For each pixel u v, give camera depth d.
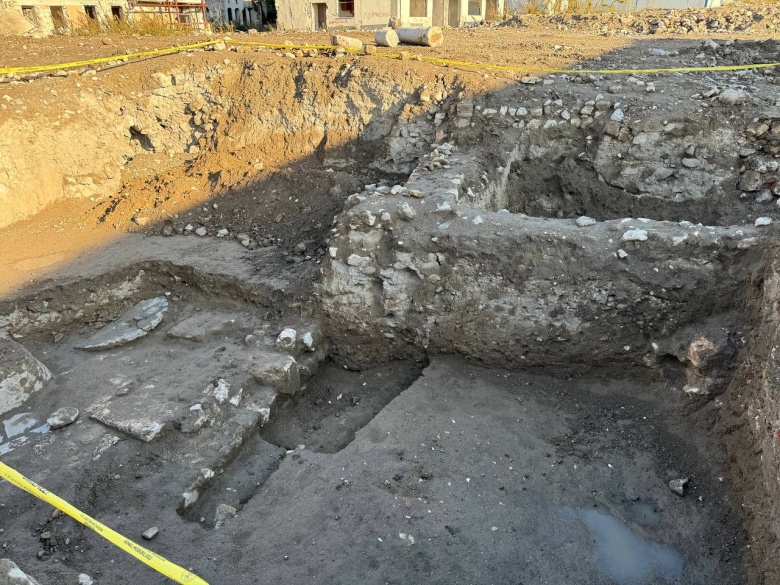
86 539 3.13
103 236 5.95
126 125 6.89
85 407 3.99
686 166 5.16
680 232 4.03
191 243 5.77
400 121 6.14
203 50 7.46
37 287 4.98
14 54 7.44
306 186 6.06
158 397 4.02
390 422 4.02
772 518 2.88
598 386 4.27
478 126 5.75
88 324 5.13
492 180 5.44
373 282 4.59
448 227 4.43
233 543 3.19
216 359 4.45
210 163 6.69
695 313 3.90
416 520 3.30
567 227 4.32
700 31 9.09
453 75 6.16
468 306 4.36
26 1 12.10
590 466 3.69
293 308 4.86
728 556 3.11
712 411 3.70
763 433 3.07
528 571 3.07
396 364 4.80
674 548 3.21
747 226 4.05
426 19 12.85
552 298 4.19
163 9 14.22
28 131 5.91
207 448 3.74
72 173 6.32
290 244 5.66
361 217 4.55
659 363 4.05
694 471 3.58
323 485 3.55
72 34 9.46
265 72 6.86
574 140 5.59
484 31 9.96
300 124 6.62
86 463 3.51
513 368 4.44
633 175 5.34
